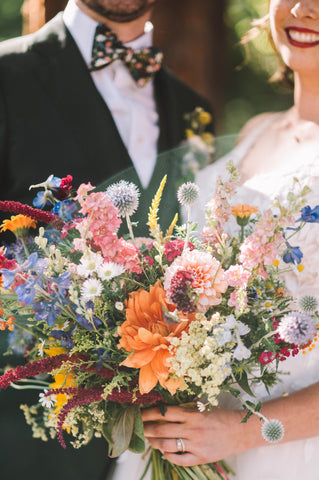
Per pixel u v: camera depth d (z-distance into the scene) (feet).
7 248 5.21
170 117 8.09
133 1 7.43
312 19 5.97
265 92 16.75
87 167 7.38
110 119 7.54
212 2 13.26
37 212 5.02
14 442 6.80
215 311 5.09
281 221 4.76
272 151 6.58
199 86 13.33
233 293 4.84
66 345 4.99
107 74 7.70
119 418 5.33
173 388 4.86
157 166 7.04
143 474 5.79
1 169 7.31
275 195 6.00
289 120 6.66
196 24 13.09
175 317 4.74
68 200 5.15
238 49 15.62
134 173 7.04
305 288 5.65
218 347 4.88
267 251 4.80
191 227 5.12
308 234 5.65
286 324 4.59
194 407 5.43
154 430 5.52
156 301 4.97
